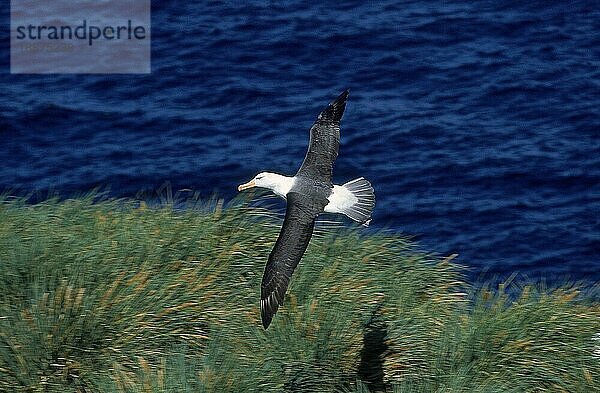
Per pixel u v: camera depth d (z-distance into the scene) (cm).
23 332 1448
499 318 1577
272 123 3372
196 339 1511
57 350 1447
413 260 1741
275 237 1702
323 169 1342
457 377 1471
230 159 3166
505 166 3083
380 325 1570
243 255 1656
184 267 1603
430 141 3228
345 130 3284
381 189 2988
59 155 3241
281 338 1524
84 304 1477
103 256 1572
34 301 1484
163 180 3069
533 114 3388
